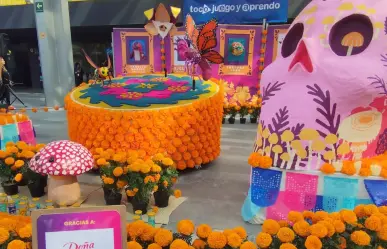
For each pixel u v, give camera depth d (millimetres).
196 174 4668
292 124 3020
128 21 11914
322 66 2916
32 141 5648
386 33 2857
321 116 2936
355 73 2775
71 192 3594
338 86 2842
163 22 7078
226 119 7852
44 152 3441
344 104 2881
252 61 8211
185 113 4402
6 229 2162
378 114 2967
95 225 1794
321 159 3006
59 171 3299
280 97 3105
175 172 3764
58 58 10133
